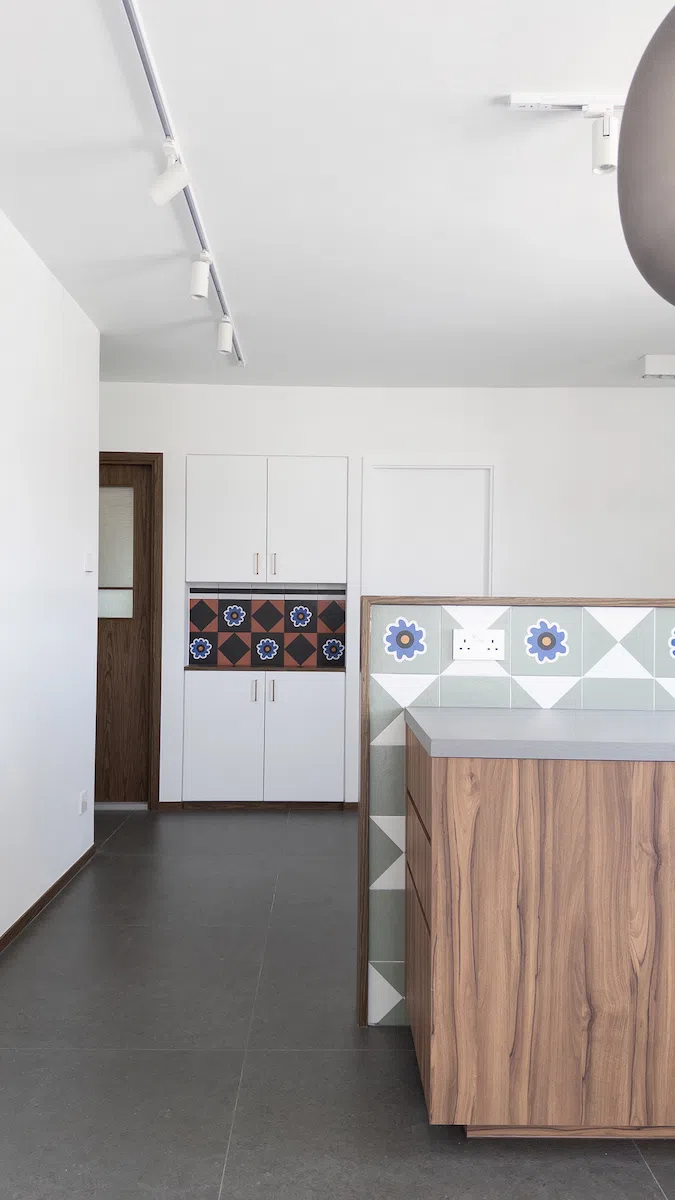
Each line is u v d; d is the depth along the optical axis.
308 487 5.60
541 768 1.94
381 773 2.62
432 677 2.60
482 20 2.06
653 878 1.95
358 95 2.37
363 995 2.65
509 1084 1.94
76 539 4.11
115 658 5.67
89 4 2.00
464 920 1.94
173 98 2.38
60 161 2.75
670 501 5.59
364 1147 2.02
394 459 5.59
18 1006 2.75
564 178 2.84
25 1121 2.12
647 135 0.60
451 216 3.14
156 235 3.32
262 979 2.97
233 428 5.57
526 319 4.28
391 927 2.65
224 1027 2.62
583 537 5.60
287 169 2.79
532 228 3.24
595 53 2.18
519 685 2.58
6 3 2.00
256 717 5.59
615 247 3.41
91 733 4.42
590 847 1.94
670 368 4.89
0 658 3.14
